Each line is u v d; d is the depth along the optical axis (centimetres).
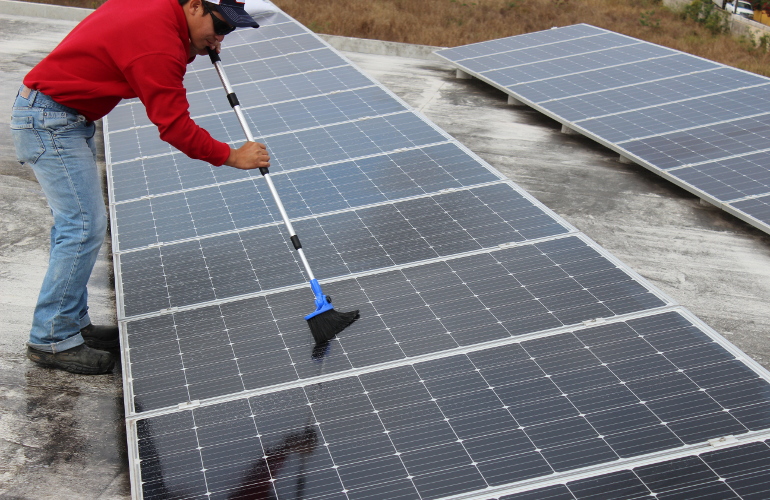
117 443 454
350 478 342
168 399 408
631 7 2509
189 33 437
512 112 1142
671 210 788
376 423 374
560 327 434
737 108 930
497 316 451
